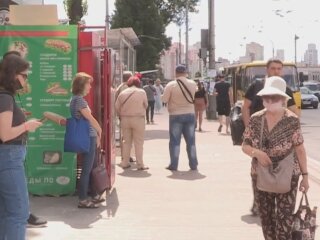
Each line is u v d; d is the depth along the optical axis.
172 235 6.81
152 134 19.70
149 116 26.84
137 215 7.80
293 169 5.40
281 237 5.46
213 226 7.24
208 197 8.99
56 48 8.61
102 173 8.33
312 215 5.34
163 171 11.51
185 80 11.45
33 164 8.74
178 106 11.49
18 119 5.07
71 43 8.62
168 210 8.10
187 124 11.57
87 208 8.14
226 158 13.46
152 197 8.98
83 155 8.09
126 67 18.03
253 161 5.69
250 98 7.51
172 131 11.57
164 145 16.22
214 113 27.91
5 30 8.60
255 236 6.77
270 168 5.39
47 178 8.80
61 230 7.00
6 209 5.11
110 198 8.87
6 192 5.01
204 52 28.81
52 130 8.70
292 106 7.24
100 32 9.80
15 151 5.00
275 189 5.36
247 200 8.77
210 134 19.64
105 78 8.88
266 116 5.49
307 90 43.56
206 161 12.98
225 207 8.30
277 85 5.51
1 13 9.62
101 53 9.16
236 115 8.23
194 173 11.30
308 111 38.88
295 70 23.48
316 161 13.77
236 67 26.89
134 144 11.66
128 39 17.03
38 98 8.62
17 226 5.07
